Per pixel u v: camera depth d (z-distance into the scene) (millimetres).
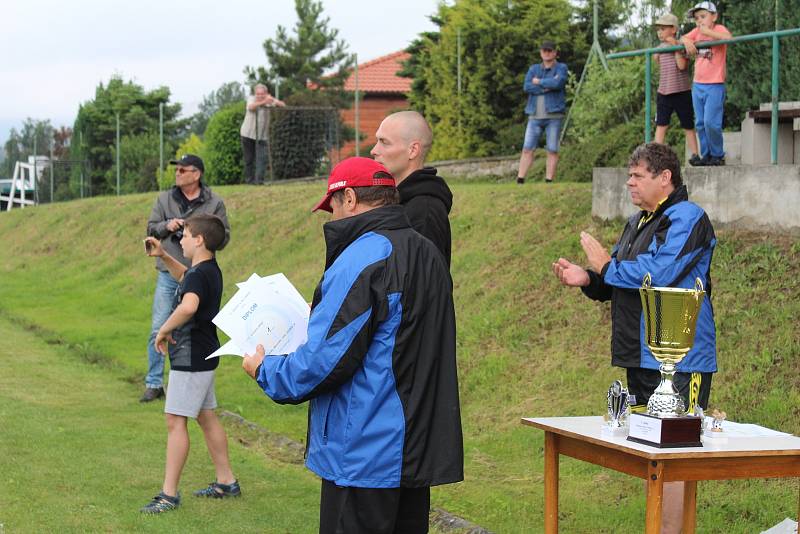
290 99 32469
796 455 3865
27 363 11547
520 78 24031
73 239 20766
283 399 3801
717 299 7867
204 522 5922
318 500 6480
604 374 7855
